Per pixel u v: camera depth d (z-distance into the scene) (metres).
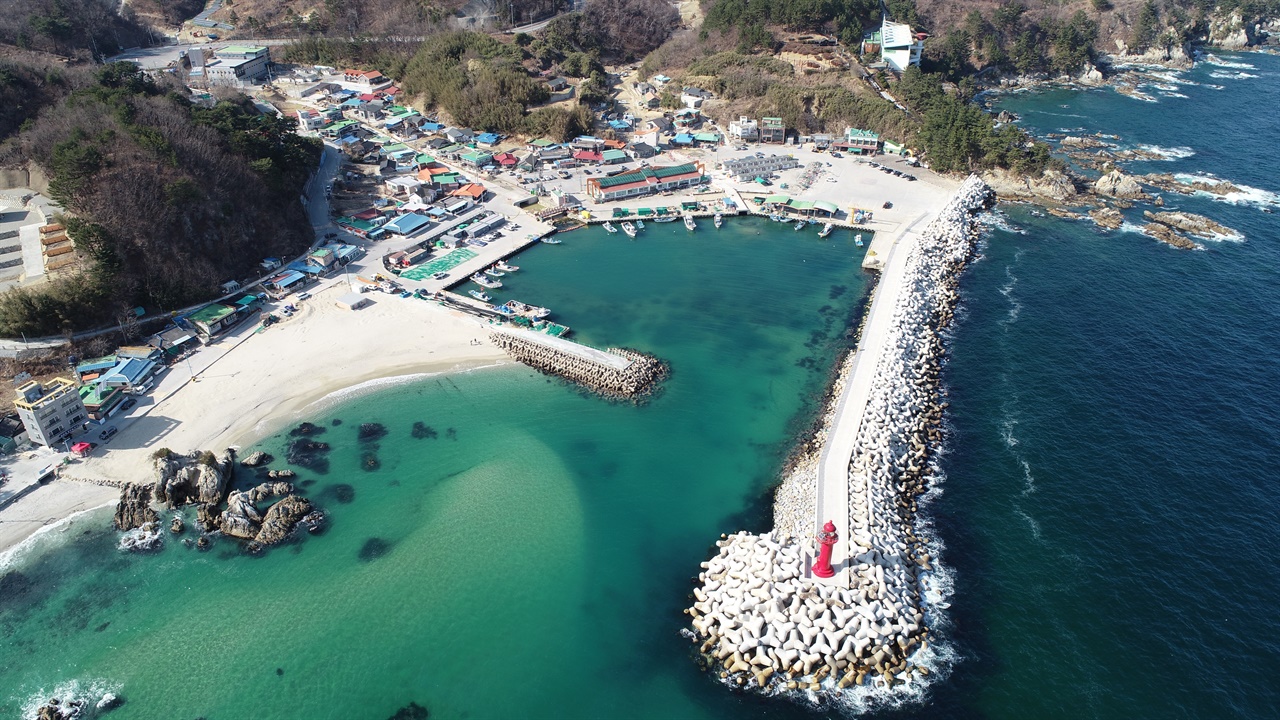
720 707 60.72
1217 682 61.31
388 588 71.38
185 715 60.53
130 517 78.12
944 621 67.06
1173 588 69.44
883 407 91.31
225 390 97.19
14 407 89.19
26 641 66.25
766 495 82.62
